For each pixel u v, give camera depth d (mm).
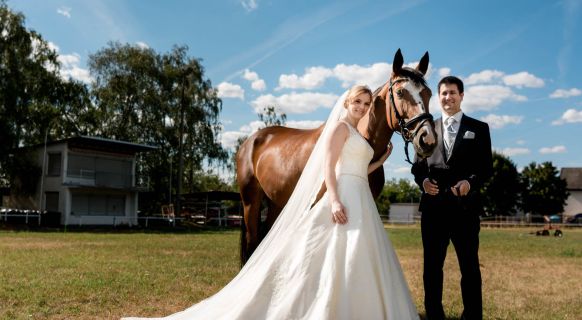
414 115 4090
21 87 29578
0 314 4777
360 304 3152
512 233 31172
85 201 33375
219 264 9320
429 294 4180
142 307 5262
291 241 3516
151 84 36969
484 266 10062
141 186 36875
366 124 4523
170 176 36688
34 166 32000
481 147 4156
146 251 12164
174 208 39406
